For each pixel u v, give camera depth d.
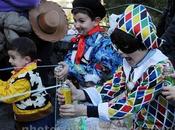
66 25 4.04
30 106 2.77
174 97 1.80
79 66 2.71
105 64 2.63
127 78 1.98
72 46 2.87
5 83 2.74
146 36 1.84
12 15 3.78
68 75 2.71
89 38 2.75
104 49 2.65
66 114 1.94
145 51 1.89
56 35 3.97
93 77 2.66
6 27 3.77
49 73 3.82
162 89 1.85
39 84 2.79
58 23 3.95
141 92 1.87
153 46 1.87
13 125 3.54
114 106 1.89
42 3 3.99
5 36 3.79
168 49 2.50
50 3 4.03
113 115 1.88
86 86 2.70
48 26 3.87
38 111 2.81
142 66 1.90
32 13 3.90
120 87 2.08
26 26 3.81
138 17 1.86
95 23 2.78
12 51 2.74
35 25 3.89
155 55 1.90
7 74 3.90
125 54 1.91
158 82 1.86
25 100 2.76
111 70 2.63
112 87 2.11
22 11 3.89
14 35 3.76
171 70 1.86
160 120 1.98
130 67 1.98
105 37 2.72
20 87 2.68
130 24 1.85
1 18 3.77
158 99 1.96
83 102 2.18
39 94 2.80
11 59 2.77
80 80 2.72
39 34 3.88
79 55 2.74
